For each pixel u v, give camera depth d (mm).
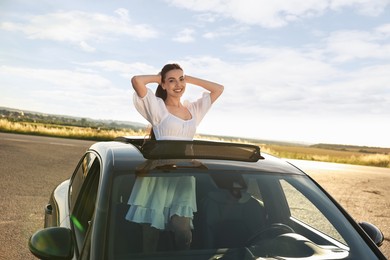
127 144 3150
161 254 2279
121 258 2166
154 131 3330
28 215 6766
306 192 2789
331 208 2703
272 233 2584
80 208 2932
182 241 2428
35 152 15914
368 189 12000
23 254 4996
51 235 2344
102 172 2619
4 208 7137
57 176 10555
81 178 3365
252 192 2752
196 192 2670
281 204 2863
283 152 31797
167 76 3283
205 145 2865
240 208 2682
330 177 15078
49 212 3803
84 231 2559
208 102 3512
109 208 2344
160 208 2475
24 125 31156
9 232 5828
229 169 2787
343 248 2408
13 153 15031
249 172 2824
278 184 2980
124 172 2543
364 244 2436
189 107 3477
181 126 3287
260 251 2416
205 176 2680
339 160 30516
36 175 10539
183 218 2506
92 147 3572
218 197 2676
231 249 2432
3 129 29906
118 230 2279
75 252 2377
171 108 3363
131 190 2451
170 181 2551
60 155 15430
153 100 3246
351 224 2594
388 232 6930
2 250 5102
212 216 2609
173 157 2779
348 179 14633
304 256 2348
